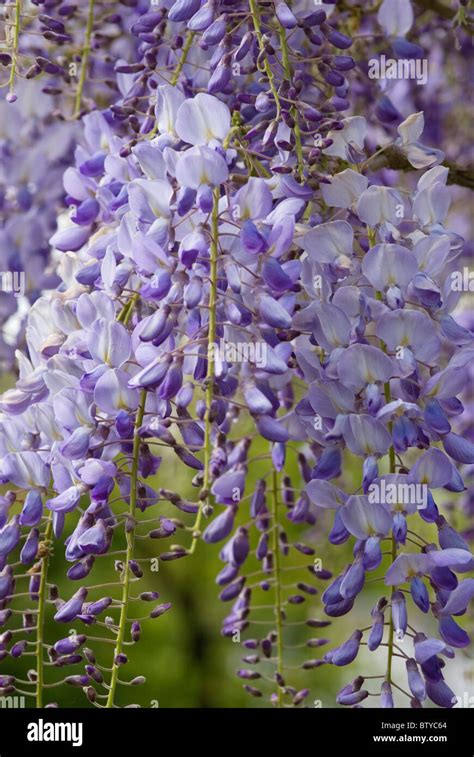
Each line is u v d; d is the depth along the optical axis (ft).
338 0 3.05
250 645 2.91
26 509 2.60
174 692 6.04
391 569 2.53
